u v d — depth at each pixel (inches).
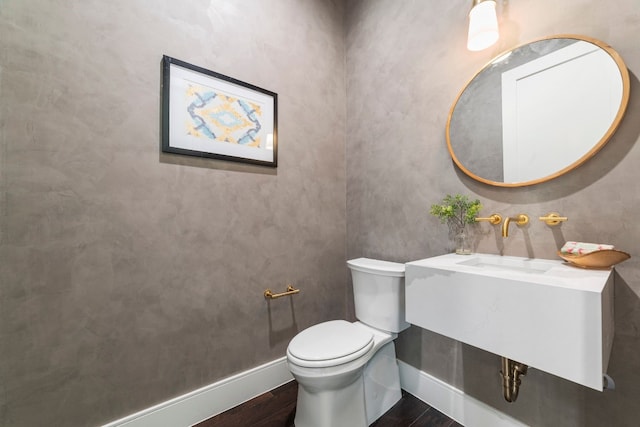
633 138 36.3
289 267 68.8
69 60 43.8
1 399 38.9
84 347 44.5
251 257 62.5
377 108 71.7
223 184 58.8
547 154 43.3
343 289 79.9
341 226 79.8
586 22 40.3
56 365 42.4
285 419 55.0
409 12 64.2
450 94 56.1
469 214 50.3
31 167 41.0
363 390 51.7
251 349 62.3
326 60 77.5
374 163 72.4
